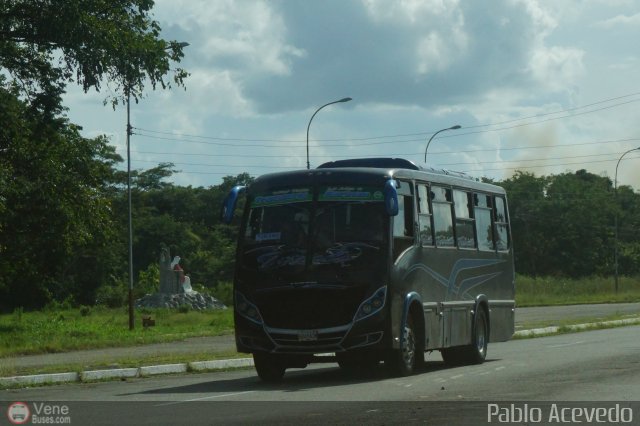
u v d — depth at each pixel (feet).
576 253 381.60
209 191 457.27
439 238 69.77
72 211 151.64
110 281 325.83
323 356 64.39
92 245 168.66
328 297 59.98
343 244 61.00
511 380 58.34
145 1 123.85
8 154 142.41
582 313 184.65
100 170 158.92
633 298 270.67
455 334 71.72
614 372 62.03
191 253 366.63
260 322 60.85
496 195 83.56
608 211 387.75
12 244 158.40
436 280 68.44
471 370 67.41
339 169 63.05
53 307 277.44
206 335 130.93
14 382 64.18
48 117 130.93
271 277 61.00
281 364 64.85
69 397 55.47
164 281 260.62
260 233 62.69
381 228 61.31
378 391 53.67
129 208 149.48
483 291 78.38
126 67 117.50
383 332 60.13
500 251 83.35
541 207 385.50
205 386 60.95
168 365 73.92
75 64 119.03
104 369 71.10
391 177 62.69
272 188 63.52
